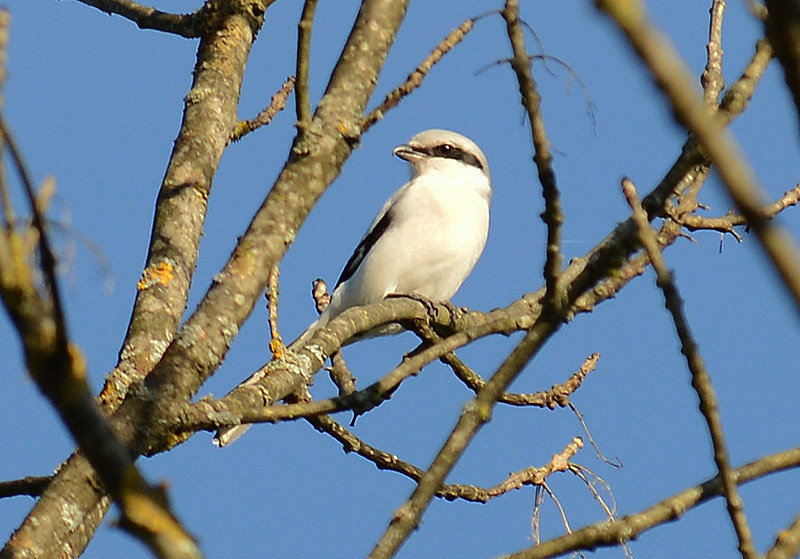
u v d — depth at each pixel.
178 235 11.06
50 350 3.98
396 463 12.34
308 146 10.52
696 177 11.19
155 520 4.19
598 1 3.67
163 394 8.65
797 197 11.02
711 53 10.09
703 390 7.02
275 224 10.12
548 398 12.34
